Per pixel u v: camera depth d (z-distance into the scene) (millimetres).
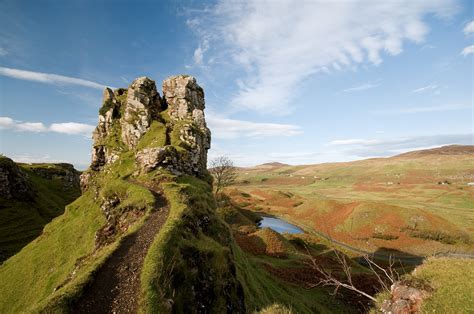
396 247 83625
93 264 21906
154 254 22000
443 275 17797
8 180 106188
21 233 91250
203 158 71312
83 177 78062
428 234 85750
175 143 64875
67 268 36969
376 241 88188
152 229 29094
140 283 19375
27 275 42156
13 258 51812
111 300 18031
